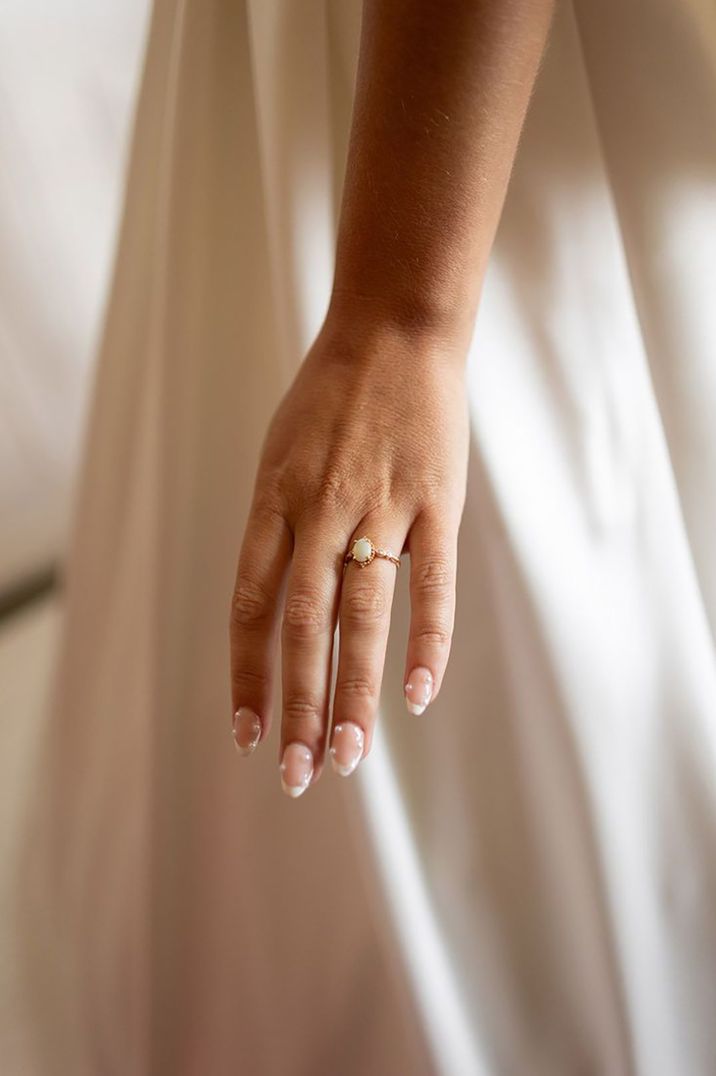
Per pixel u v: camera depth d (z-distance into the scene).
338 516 0.47
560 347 0.54
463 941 0.56
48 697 0.84
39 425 1.19
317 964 0.61
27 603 1.13
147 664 0.61
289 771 0.45
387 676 0.55
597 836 0.51
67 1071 0.71
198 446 0.60
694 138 0.54
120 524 0.70
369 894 0.54
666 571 0.53
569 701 0.51
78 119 1.17
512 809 0.55
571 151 0.54
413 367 0.49
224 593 0.61
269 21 0.53
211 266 0.59
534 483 0.52
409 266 0.49
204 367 0.60
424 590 0.46
